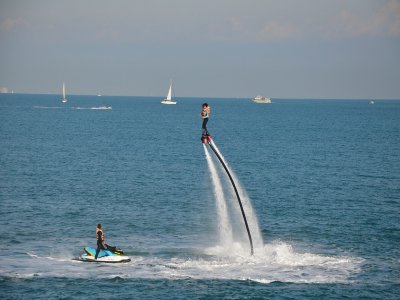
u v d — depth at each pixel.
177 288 142.50
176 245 180.62
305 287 144.25
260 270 156.12
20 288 141.00
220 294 139.12
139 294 138.62
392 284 147.50
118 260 160.88
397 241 188.00
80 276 149.50
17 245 177.88
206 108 146.50
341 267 159.88
